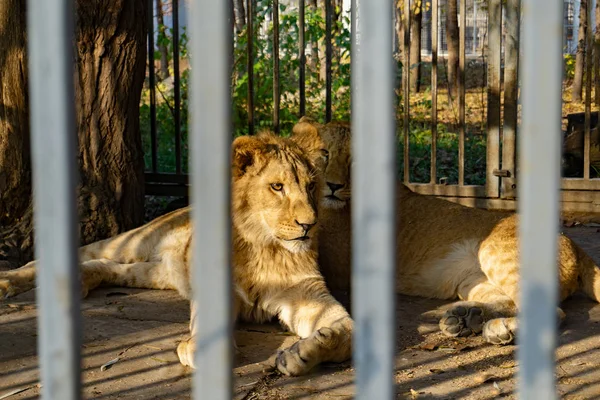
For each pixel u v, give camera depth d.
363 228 1.45
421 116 13.70
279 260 4.48
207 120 1.46
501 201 7.80
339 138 5.36
